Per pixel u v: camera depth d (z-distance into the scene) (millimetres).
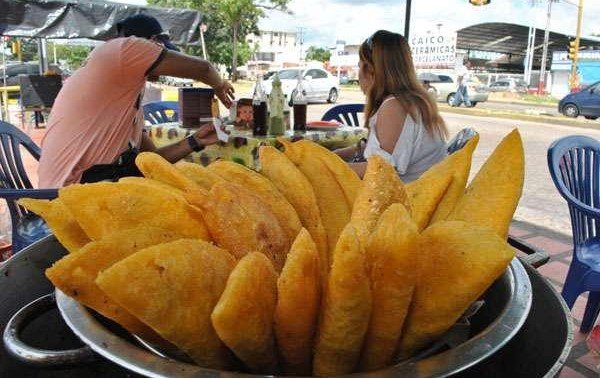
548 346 716
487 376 735
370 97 2744
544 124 13695
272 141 2943
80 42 11039
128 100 2561
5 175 2754
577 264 2439
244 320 514
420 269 578
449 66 26375
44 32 5559
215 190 676
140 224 655
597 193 2756
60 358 591
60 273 553
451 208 775
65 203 655
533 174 6703
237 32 35531
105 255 575
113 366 599
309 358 600
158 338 613
